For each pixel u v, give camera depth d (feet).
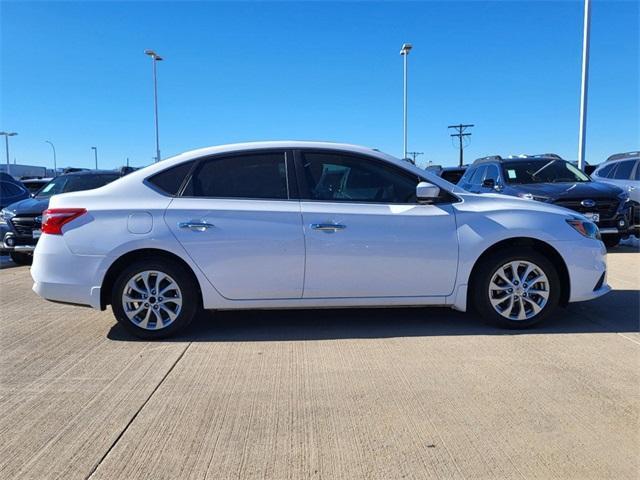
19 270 29.96
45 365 13.99
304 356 14.47
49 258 15.60
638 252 32.12
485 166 37.29
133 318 15.80
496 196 17.11
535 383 12.46
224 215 15.56
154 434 10.33
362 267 15.75
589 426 10.44
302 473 9.01
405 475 8.92
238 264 15.55
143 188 15.94
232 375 13.20
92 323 17.89
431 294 16.11
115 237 15.40
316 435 10.24
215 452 9.68
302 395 12.01
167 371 13.50
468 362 13.84
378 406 11.41
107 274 15.65
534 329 16.53
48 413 11.25
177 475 8.98
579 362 13.73
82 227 15.51
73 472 9.09
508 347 14.94
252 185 16.05
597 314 18.07
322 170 16.28
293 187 16.06
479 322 17.38
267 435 10.25
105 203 15.72
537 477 8.84
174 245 15.40
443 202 16.38
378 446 9.82
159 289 15.84
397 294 16.03
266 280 15.65
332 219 15.66
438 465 9.20
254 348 15.16
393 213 15.90
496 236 16.01
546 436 10.09
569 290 16.47
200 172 16.10
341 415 11.03
